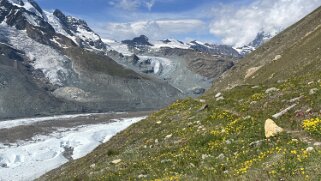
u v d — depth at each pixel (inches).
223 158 831.1
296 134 804.6
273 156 714.2
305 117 888.9
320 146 681.0
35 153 5693.9
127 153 1279.5
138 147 1323.8
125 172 997.8
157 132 1402.6
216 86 5162.4
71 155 5748.0
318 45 2679.6
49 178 2082.9
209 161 834.8
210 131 1055.6
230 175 697.0
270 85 1455.5
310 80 1248.2
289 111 953.5
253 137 879.1
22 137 7313.0
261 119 981.8
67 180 1325.0
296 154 669.3
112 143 1792.6
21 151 5753.0
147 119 1765.5
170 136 1237.1
